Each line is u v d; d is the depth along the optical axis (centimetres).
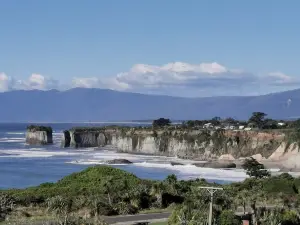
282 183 8344
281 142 18775
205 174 14975
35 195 6178
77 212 5725
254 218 5253
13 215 5422
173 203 6575
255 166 14725
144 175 14425
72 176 7525
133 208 6144
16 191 6519
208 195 5972
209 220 4484
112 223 5231
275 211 5534
